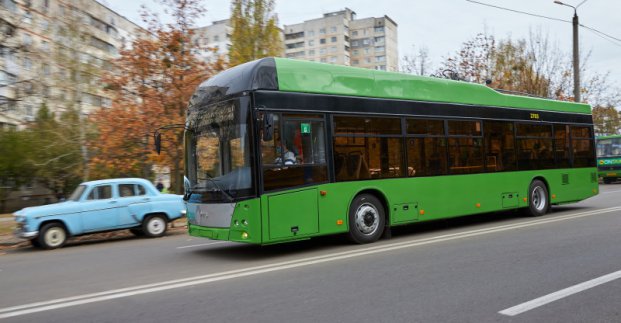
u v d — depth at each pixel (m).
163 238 13.42
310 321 4.82
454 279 6.41
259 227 8.27
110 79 18.61
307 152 9.03
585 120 15.41
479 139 12.14
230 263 8.43
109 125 18.44
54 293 6.60
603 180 33.31
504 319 4.75
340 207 9.39
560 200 14.32
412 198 10.58
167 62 17.88
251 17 23.89
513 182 12.89
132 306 5.63
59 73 24.88
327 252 9.07
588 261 7.31
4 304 6.08
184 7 17.95
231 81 8.89
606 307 5.08
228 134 8.69
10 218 24.25
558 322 4.65
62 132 25.17
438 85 11.48
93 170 23.61
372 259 8.05
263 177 8.39
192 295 6.05
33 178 35.44
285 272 7.28
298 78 9.11
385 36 103.19
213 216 8.76
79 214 12.55
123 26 48.50
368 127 9.99
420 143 10.88
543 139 13.96
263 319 4.93
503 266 7.11
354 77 9.96
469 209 11.69
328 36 103.06
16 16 17.02
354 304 5.38
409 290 5.92
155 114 17.69
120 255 10.19
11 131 34.72
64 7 25.50
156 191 13.84
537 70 32.50
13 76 18.34
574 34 23.84
